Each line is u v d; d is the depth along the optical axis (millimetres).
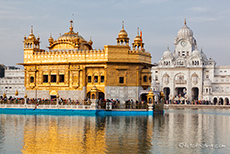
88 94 75125
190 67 171750
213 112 94250
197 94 181125
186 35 183875
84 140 39469
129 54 72875
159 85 175250
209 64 177750
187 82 172375
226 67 174125
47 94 77250
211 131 47625
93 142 38438
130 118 61812
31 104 70250
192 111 100125
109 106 67812
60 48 80312
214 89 171125
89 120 57594
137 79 73250
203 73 173000
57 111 68375
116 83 72750
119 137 41531
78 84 74688
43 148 35625
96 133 44062
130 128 48750
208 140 40562
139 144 37750
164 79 176125
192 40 184750
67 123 53344
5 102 72375
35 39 79438
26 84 78875
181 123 56844
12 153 33812
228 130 48688
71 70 75062
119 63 72688
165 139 40781
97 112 66562
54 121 55875
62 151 34344
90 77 74688
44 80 77875
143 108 69688
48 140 39438
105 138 40781
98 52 73312
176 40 185000
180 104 140625
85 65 74250
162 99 79062
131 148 35844
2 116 63875
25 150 34781
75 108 67312
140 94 73562
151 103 69625
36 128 48000
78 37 80812
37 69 77938
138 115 67875
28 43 79188
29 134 43156
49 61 76750
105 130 46562
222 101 171625
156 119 61812
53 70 76750
